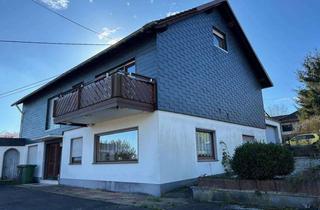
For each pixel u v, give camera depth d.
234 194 7.16
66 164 13.48
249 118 15.03
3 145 17.44
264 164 6.69
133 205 7.41
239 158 7.17
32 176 15.85
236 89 14.47
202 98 11.73
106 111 9.38
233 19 14.75
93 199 8.66
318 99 21.92
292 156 6.96
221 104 12.95
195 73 11.61
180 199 8.06
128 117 10.33
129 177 9.86
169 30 10.66
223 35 14.66
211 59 12.96
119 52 11.58
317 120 20.86
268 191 6.60
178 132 10.02
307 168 6.75
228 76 14.03
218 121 12.42
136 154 9.88
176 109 10.20
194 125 10.91
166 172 9.13
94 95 9.62
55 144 15.40
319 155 8.27
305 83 23.03
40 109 17.08
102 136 11.58
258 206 6.54
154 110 9.50
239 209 6.44
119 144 10.63
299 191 6.16
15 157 17.98
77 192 10.51
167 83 10.06
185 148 10.14
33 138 17.23
